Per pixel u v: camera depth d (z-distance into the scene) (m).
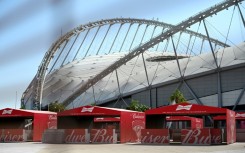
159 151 28.41
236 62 77.88
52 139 41.91
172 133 46.66
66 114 45.19
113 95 93.25
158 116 45.06
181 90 83.56
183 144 38.31
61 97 103.50
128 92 90.69
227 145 36.88
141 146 35.34
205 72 80.31
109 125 64.94
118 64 91.31
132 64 109.31
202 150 29.36
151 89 87.75
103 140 41.41
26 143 41.72
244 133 45.78
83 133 41.53
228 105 77.00
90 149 30.72
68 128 46.59
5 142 44.72
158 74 92.00
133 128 45.78
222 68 78.50
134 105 78.75
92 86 97.81
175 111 40.97
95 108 44.06
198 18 77.56
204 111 39.66
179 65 86.00
